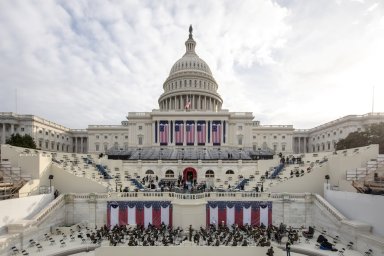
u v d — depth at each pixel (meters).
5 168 39.56
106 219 40.31
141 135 96.56
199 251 28.83
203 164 64.19
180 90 113.56
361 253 29.47
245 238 32.88
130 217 40.22
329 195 39.59
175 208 38.97
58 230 36.44
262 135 121.38
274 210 40.56
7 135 98.94
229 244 30.59
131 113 97.75
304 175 43.91
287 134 121.06
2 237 28.06
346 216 35.47
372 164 39.41
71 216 40.47
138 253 28.64
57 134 117.81
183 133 91.62
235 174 62.12
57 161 48.59
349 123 98.88
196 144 91.19
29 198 34.88
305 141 130.12
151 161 64.50
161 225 37.50
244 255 28.75
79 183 43.44
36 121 103.12
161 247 28.84
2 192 33.16
